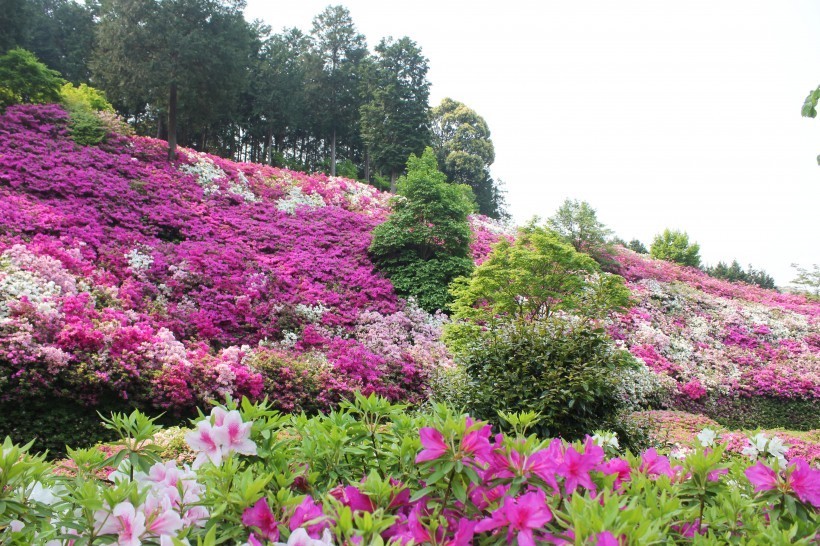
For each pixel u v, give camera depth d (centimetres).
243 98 3244
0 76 1573
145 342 724
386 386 928
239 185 1680
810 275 2359
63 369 626
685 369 1323
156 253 1101
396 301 1291
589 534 127
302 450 203
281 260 1291
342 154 4141
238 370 766
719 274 2844
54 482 199
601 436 315
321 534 153
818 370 1420
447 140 4731
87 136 1475
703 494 184
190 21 1602
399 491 167
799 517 174
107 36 1569
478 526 145
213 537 132
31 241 946
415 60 3275
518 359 549
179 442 497
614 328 1458
